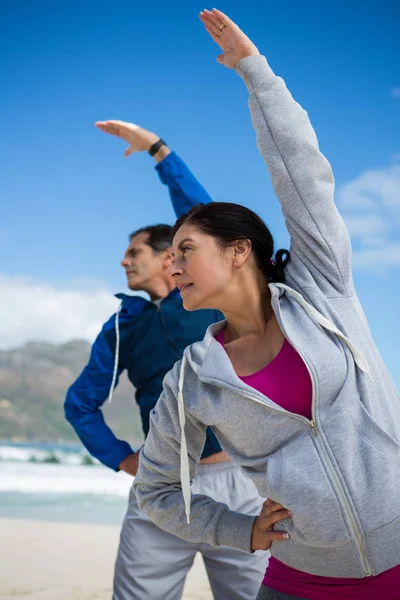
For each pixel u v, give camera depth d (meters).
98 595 4.27
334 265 1.69
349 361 1.60
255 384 1.62
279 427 1.58
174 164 3.23
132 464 2.90
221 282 1.71
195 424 1.76
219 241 1.71
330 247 1.69
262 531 1.63
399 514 1.54
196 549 2.57
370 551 1.54
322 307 1.66
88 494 14.45
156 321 2.84
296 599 1.63
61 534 6.86
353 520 1.52
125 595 2.58
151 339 2.83
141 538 2.58
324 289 1.70
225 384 1.60
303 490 1.53
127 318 2.89
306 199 1.69
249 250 1.71
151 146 3.25
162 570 2.56
